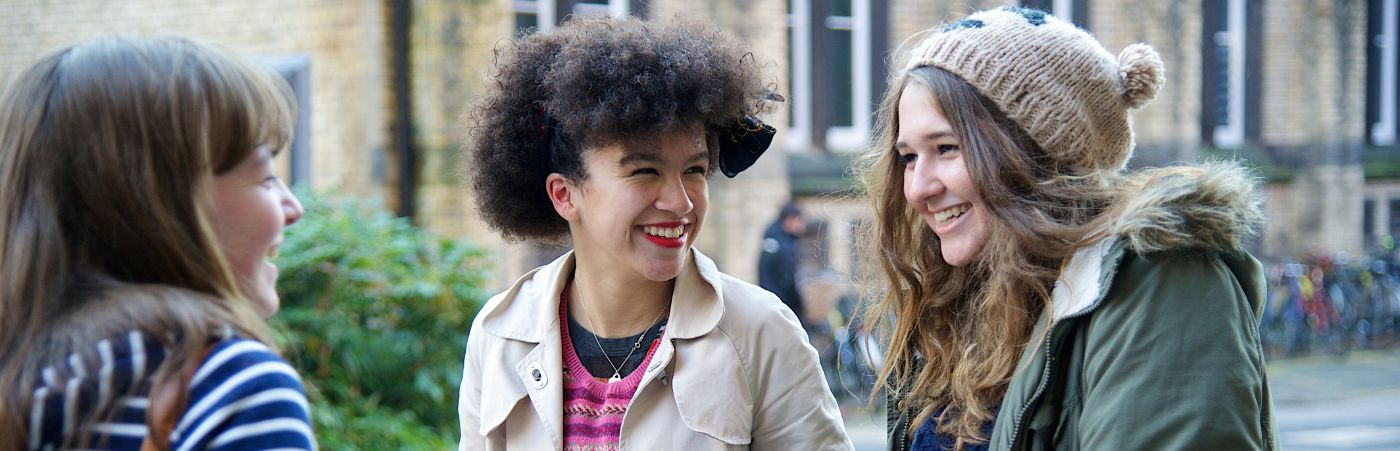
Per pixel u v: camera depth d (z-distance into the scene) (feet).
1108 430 4.84
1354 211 38.50
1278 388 29.55
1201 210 5.04
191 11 26.86
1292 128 37.93
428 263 16.56
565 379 6.09
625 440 5.82
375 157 25.00
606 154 5.66
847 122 32.22
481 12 25.50
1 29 28.43
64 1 27.86
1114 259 5.10
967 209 5.79
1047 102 5.47
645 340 6.06
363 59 25.11
